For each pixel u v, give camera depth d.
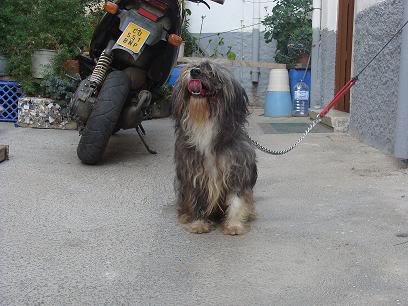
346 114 8.28
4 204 4.39
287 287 2.94
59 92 7.75
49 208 4.32
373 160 5.89
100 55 6.07
